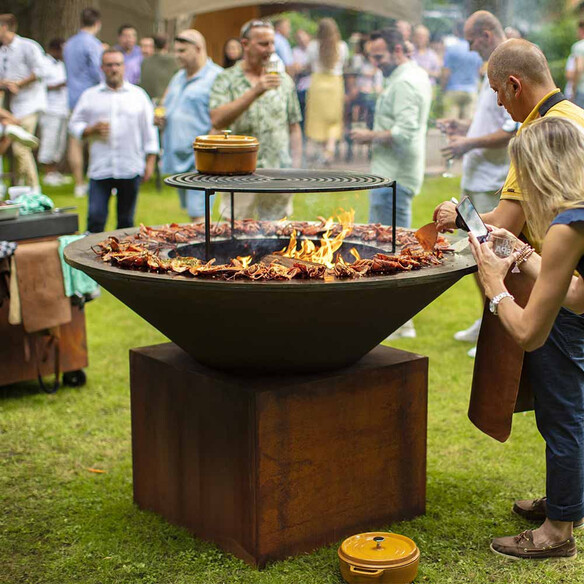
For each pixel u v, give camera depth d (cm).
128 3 1020
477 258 277
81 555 315
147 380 336
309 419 305
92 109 625
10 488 370
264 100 522
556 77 1007
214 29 970
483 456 400
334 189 289
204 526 323
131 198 644
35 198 472
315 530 314
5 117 855
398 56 540
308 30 1411
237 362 304
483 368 321
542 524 332
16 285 439
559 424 303
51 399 474
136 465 351
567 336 297
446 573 301
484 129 518
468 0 779
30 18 1360
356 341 300
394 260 288
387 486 331
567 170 256
